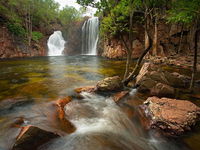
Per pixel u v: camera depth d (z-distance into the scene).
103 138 4.50
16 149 3.55
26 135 3.72
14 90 8.59
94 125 5.19
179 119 4.64
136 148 4.11
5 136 4.20
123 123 5.39
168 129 4.46
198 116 5.06
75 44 50.75
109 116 5.84
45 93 8.15
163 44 26.27
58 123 4.99
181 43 25.66
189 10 6.16
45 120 5.12
